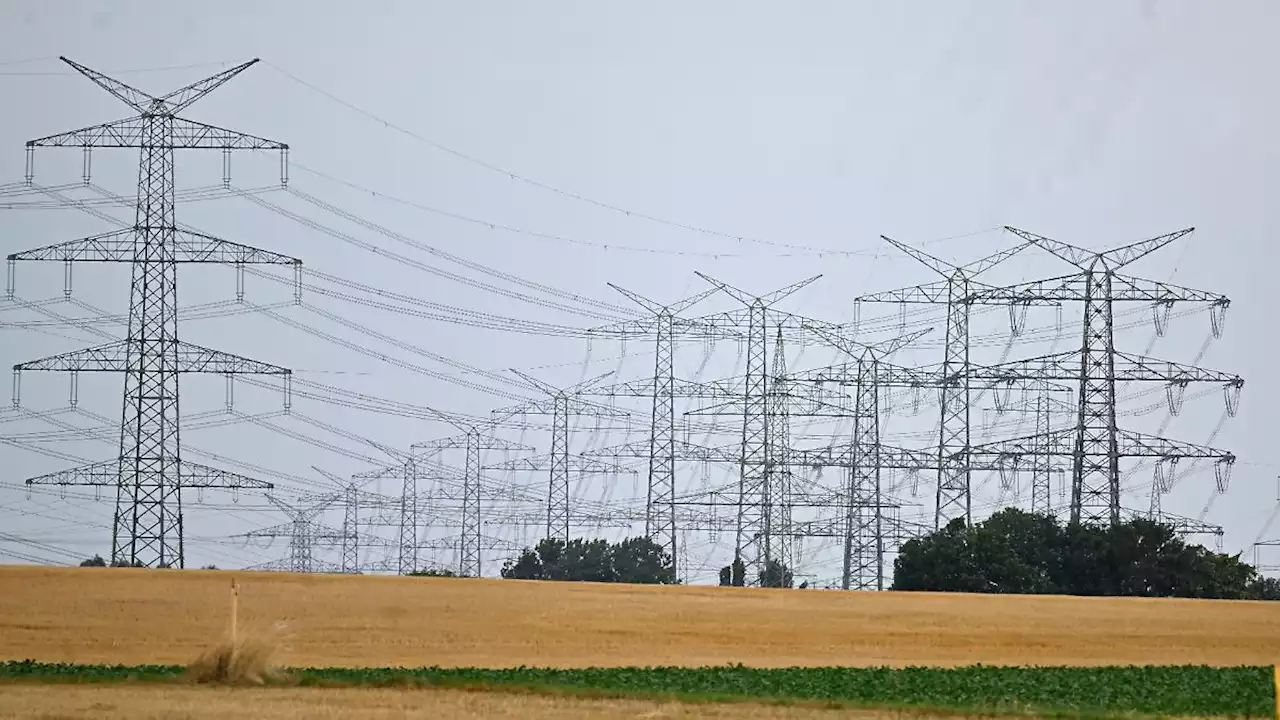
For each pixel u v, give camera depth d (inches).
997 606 3152.1
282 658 1809.8
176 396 3142.2
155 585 2910.9
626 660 2174.0
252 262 3164.4
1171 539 3981.3
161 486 3120.1
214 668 1668.3
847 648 2442.2
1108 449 3868.1
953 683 1935.3
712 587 3380.9
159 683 1648.6
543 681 1793.8
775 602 3085.6
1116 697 1850.4
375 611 2701.8
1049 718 1619.1
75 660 1993.1
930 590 3971.5
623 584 3373.5
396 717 1412.4
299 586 3026.6
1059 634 2743.6
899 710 1627.7
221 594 2844.5
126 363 3115.2
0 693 1547.7
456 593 3026.6
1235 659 2480.3
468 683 1718.8
